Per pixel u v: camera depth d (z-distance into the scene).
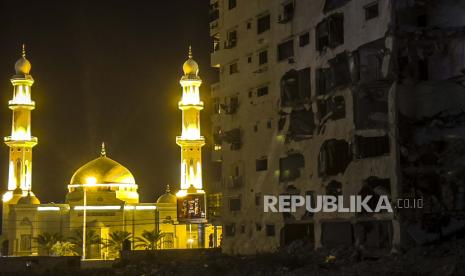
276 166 78.06
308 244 71.12
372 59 65.12
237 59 87.50
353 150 65.31
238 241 84.12
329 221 68.38
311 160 72.12
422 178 61.28
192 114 137.38
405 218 59.81
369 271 51.38
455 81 62.94
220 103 90.94
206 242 132.75
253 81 83.56
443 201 61.25
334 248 65.69
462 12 63.59
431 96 62.69
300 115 75.12
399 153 60.84
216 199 97.12
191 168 135.75
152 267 75.56
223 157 88.81
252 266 61.75
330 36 69.44
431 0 64.00
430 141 62.25
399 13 62.72
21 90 137.88
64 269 84.69
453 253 54.62
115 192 139.88
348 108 66.38
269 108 80.44
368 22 64.75
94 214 137.00
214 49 95.06
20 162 136.88
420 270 49.75
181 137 136.50
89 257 128.25
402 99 62.00
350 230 65.81
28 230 131.62
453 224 60.84
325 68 70.81
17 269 89.88
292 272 56.84
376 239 62.75
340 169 67.81
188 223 112.75
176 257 86.75
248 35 85.31
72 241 128.75
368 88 63.94
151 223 139.75
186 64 139.25
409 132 61.84
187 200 113.38
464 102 62.72
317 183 70.62
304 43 75.31
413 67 62.91
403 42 62.50
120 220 137.88
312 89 72.69
